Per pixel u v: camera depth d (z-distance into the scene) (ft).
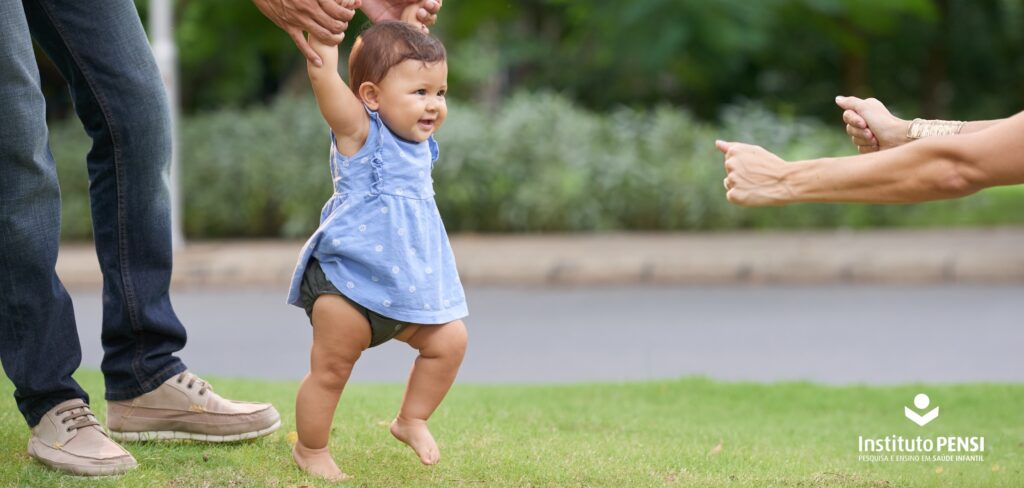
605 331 45.16
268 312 50.55
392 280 16.83
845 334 44.21
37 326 17.84
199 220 75.61
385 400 26.53
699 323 46.88
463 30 96.17
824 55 116.88
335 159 17.31
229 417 20.12
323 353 17.20
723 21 83.35
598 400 29.63
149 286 19.63
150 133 19.17
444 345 17.47
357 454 20.02
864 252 61.11
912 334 44.09
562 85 112.68
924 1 95.35
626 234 72.69
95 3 18.62
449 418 24.41
